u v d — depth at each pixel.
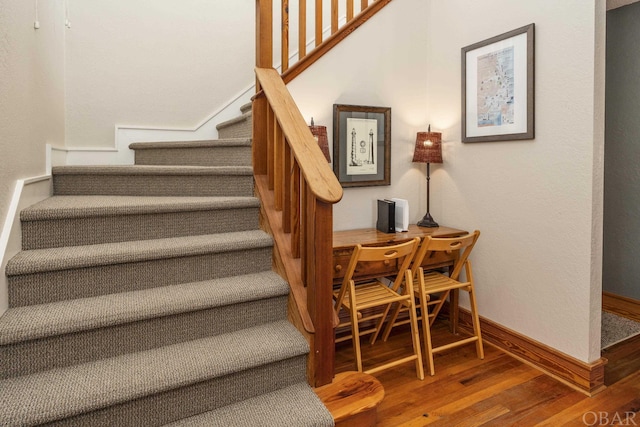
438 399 2.02
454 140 2.82
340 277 2.33
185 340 1.67
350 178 2.77
